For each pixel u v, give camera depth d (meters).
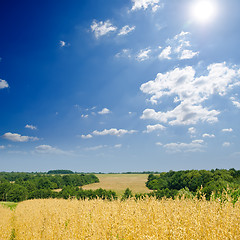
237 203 5.68
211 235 4.05
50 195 79.69
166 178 79.56
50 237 8.22
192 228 4.34
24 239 10.73
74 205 11.06
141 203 7.07
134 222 5.46
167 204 6.48
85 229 6.28
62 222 8.45
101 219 6.48
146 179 111.25
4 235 11.72
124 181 108.94
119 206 6.96
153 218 5.48
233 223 4.27
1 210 22.34
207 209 5.21
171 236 4.02
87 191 66.25
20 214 16.69
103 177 125.44
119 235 5.13
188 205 5.91
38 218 12.41
